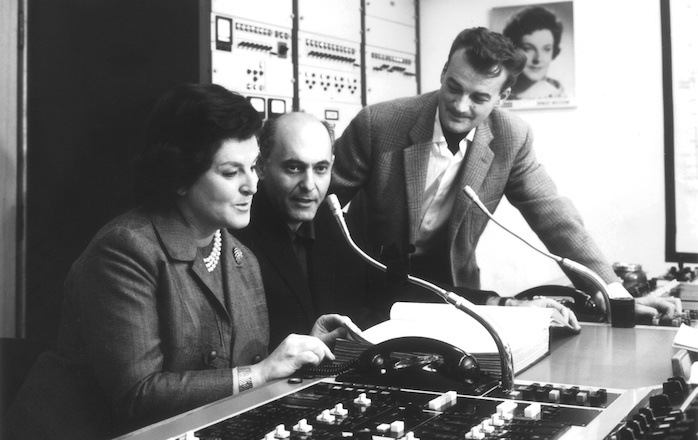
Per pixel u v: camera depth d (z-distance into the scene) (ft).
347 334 5.53
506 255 14.35
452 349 4.40
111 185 9.57
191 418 3.75
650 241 13.41
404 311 5.90
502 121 9.20
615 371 4.98
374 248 9.32
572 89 13.74
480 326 5.41
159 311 4.80
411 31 14.49
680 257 12.78
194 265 5.02
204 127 4.87
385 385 4.40
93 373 4.64
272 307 6.47
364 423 3.55
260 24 11.10
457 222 9.09
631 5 13.26
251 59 10.95
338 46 12.68
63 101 9.67
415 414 3.69
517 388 4.32
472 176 9.00
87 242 9.62
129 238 4.73
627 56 13.33
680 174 12.69
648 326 6.98
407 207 9.05
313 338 4.86
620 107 13.44
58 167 9.67
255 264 5.68
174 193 5.01
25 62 9.51
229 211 5.03
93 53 9.68
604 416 3.66
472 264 9.78
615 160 13.56
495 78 8.35
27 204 9.64
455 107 8.49
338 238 7.18
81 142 9.66
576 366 5.15
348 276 7.22
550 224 9.18
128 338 4.52
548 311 5.71
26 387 4.59
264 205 6.72
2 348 5.16
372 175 9.25
